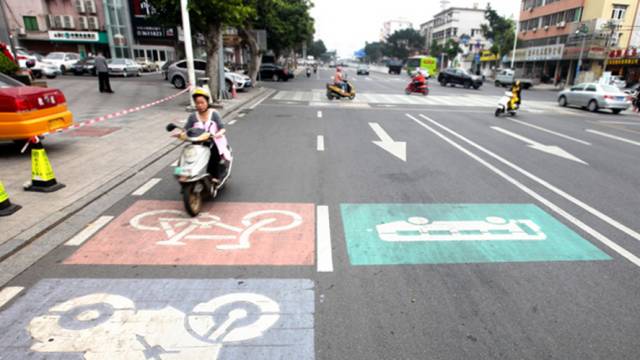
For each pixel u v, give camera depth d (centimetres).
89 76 3058
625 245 446
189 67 1327
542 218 519
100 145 830
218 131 543
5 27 1605
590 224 504
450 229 477
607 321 315
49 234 437
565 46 4466
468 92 3108
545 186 662
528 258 412
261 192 594
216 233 450
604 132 1292
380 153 874
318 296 339
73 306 318
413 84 2564
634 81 3906
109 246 415
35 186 550
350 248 423
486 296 345
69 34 4516
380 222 493
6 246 396
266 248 418
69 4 4494
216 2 1365
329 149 898
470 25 9350
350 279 366
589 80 4188
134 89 2130
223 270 374
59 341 279
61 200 520
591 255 421
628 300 343
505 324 310
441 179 688
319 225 479
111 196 558
